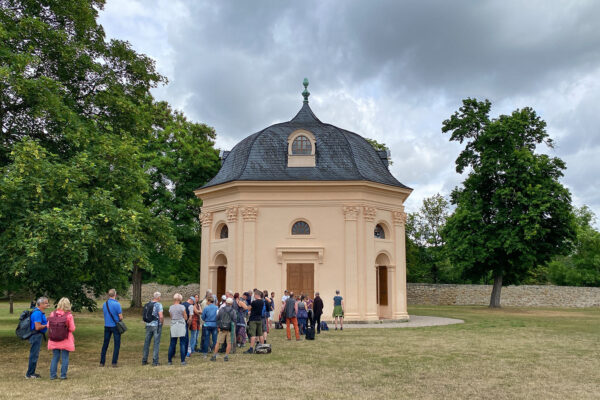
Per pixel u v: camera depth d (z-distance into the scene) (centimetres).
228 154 2947
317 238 2464
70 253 1309
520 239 3416
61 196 1358
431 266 5725
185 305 1398
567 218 3381
